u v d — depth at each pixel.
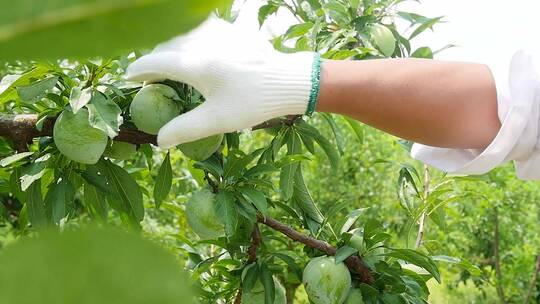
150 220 4.07
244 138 6.14
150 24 0.15
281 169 1.93
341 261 1.73
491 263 6.19
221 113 1.59
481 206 5.69
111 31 0.15
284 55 1.72
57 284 0.14
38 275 0.14
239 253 1.85
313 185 6.57
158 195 1.78
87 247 0.15
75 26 0.14
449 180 2.54
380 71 1.65
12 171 1.74
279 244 4.48
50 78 1.52
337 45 2.21
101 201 1.76
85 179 1.64
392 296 1.82
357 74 1.65
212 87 1.59
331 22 2.54
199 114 1.58
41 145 1.63
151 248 0.15
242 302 1.88
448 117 1.65
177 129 1.55
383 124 1.69
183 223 3.00
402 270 1.86
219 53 1.61
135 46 0.15
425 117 1.65
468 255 6.16
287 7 2.59
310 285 1.80
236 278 1.89
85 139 1.51
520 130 1.60
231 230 1.60
